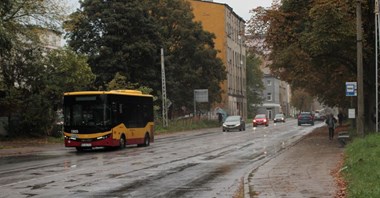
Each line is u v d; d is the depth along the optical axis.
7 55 35.50
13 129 38.94
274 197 10.98
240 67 105.19
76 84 39.22
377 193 9.47
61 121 41.44
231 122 57.56
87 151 29.61
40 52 39.22
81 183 14.48
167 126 57.56
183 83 68.56
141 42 56.53
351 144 21.89
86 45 56.56
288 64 34.84
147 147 31.70
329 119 33.75
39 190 13.10
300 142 31.39
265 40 32.53
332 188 12.01
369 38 29.61
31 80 38.88
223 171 17.45
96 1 56.81
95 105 28.62
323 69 35.25
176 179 15.26
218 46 90.38
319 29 26.88
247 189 12.37
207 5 90.75
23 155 27.72
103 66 55.25
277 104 146.62
